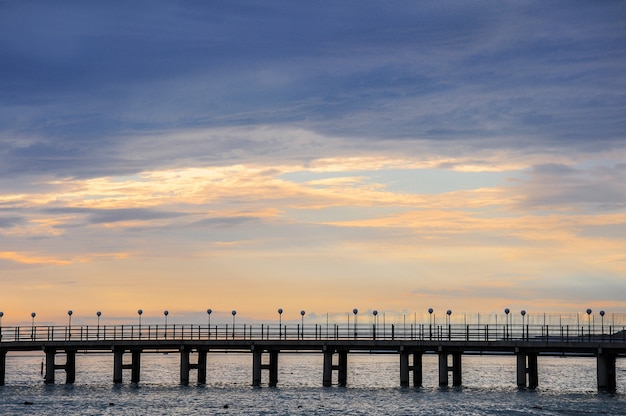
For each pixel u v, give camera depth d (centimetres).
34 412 9212
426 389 11112
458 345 10588
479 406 9394
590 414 8706
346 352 11644
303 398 10269
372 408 9388
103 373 16925
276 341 11125
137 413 9156
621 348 10131
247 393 10756
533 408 9206
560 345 10319
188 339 11350
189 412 9212
